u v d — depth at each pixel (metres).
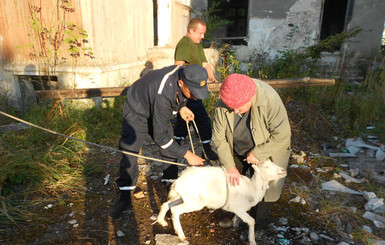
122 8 5.67
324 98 6.62
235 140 2.51
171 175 3.10
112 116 4.95
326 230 2.80
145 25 6.88
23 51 5.12
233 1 13.88
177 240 2.53
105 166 3.76
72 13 4.69
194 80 2.18
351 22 9.59
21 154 3.34
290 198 3.33
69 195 3.12
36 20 4.77
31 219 2.71
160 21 7.96
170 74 2.38
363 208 3.20
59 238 2.52
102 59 5.13
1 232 2.53
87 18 4.73
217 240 2.61
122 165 2.74
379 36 9.51
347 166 4.20
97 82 4.98
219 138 2.44
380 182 3.74
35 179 3.24
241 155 2.63
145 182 3.52
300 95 6.58
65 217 2.79
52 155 3.62
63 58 4.96
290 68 7.31
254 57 9.96
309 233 2.73
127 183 2.77
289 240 2.63
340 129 5.54
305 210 3.11
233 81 1.93
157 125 2.44
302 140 5.00
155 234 2.65
